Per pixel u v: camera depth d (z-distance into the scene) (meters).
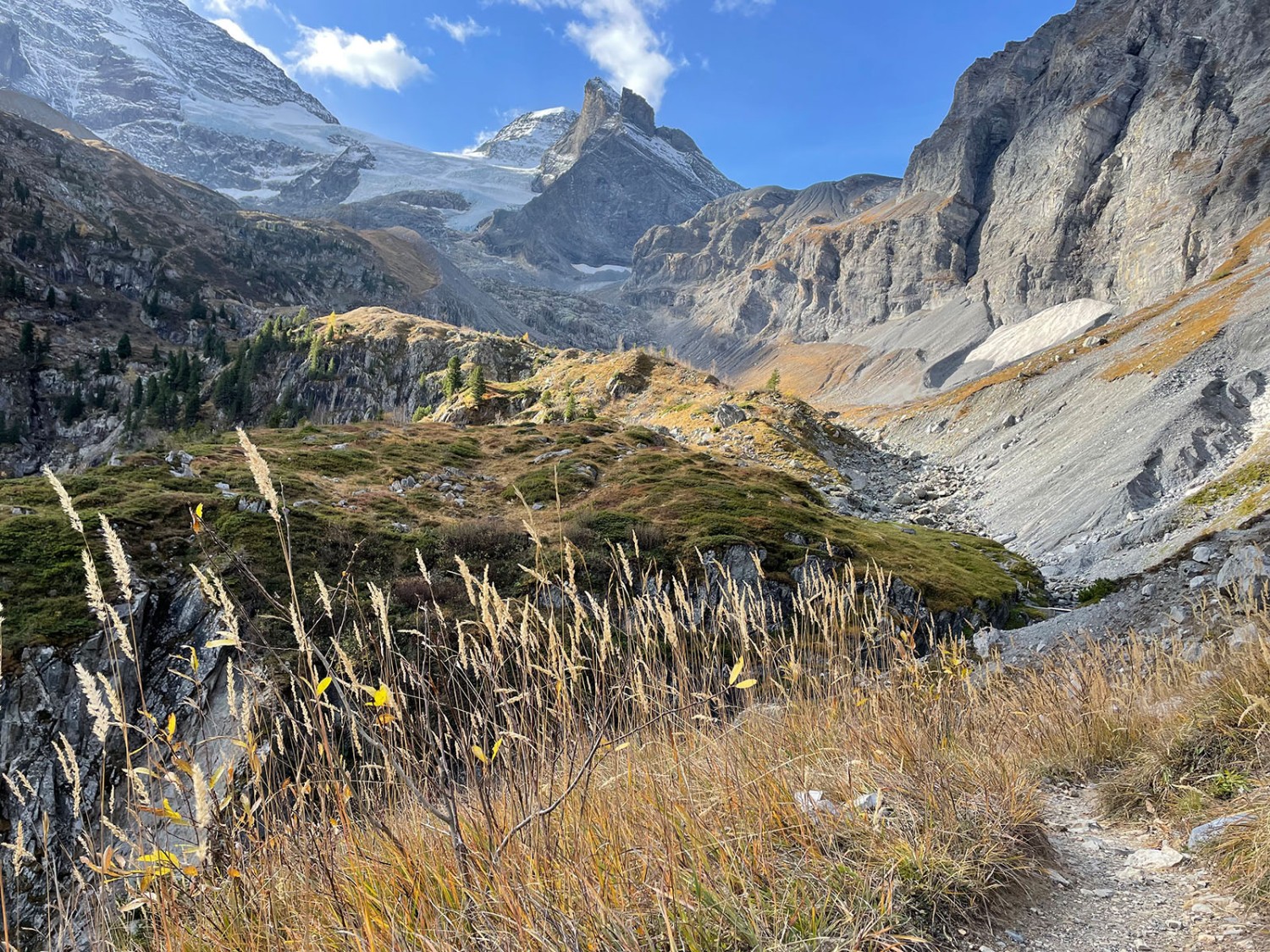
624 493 51.06
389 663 4.06
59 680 23.09
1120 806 6.79
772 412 108.31
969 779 5.96
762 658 6.53
